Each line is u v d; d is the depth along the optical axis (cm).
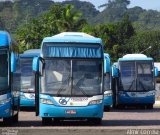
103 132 2744
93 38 3209
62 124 3250
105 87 4928
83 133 2702
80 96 3088
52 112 3084
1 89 2984
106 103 4909
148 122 3434
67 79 3109
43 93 3103
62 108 3077
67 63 3133
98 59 3147
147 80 5484
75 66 3128
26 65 4759
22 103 4725
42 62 3136
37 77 3147
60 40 3161
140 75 5475
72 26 9625
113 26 13788
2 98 2978
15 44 3284
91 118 3153
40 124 3250
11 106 3027
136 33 15075
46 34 9081
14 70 3017
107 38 12812
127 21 14325
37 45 8988
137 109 5469
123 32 14075
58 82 3109
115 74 3988
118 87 5475
